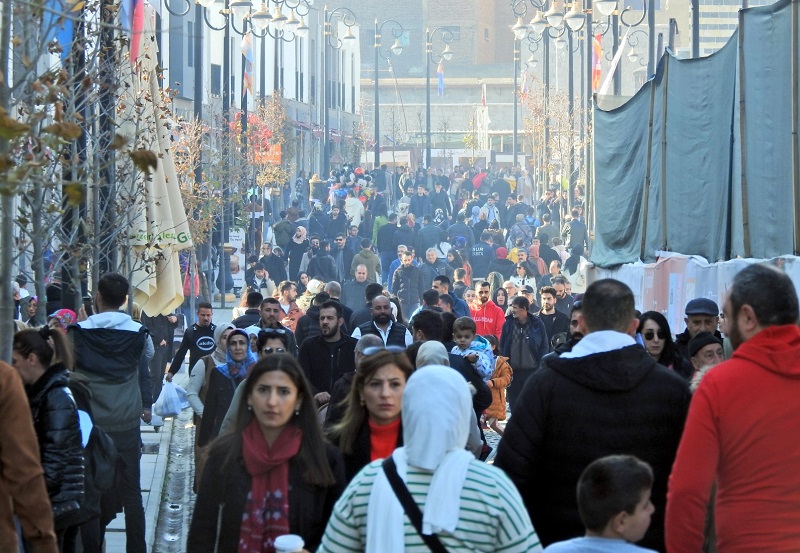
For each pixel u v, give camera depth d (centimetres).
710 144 4012
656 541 1477
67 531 2025
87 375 2425
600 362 1466
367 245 7600
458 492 1214
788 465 1294
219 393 2875
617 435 1457
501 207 13112
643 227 4809
